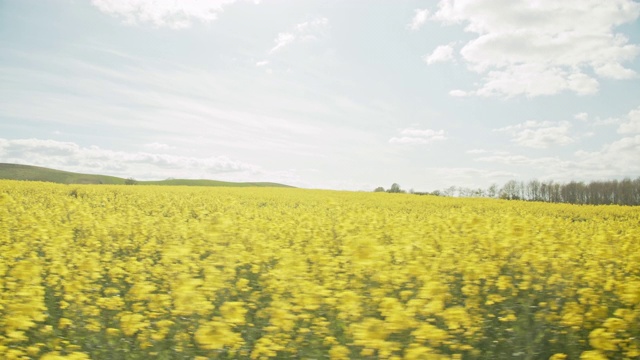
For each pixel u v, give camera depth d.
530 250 7.48
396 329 3.94
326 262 6.61
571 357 4.53
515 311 5.40
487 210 27.36
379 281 5.53
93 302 5.77
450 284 6.27
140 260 9.29
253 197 29.73
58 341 4.56
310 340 4.47
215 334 3.96
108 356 4.52
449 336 4.47
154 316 5.02
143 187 35.50
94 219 12.71
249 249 8.54
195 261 7.37
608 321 4.39
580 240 9.80
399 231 9.91
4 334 4.46
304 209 18.16
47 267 7.00
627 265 7.55
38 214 13.38
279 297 5.34
